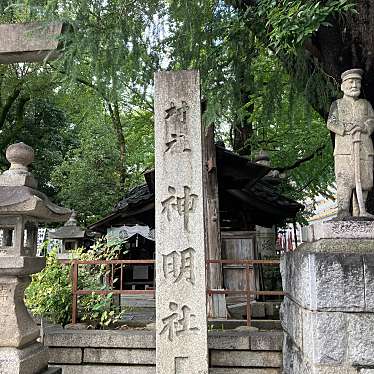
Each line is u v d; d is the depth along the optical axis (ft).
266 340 17.62
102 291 19.72
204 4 19.25
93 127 55.36
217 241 24.54
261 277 33.40
